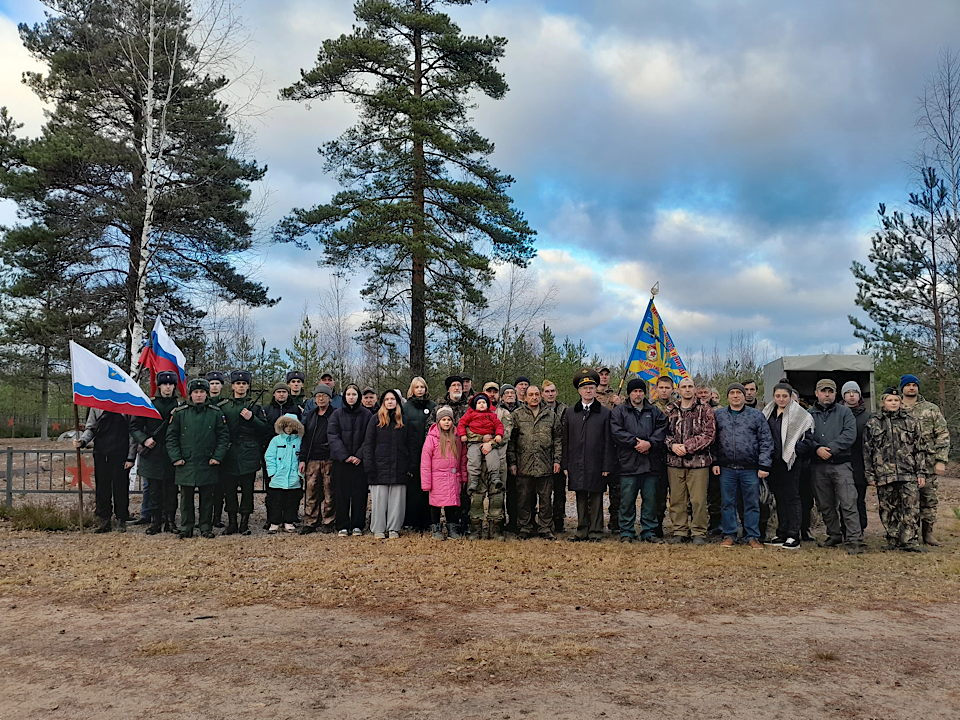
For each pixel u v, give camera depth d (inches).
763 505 392.2
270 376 1135.0
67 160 833.5
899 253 930.1
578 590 265.7
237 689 171.9
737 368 1524.4
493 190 900.6
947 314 925.2
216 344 1148.5
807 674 181.6
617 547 351.9
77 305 975.0
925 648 202.7
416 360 922.1
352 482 401.7
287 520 425.4
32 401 2022.6
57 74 872.9
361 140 886.4
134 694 169.2
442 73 879.7
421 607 243.4
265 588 267.6
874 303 947.3
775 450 368.2
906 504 357.7
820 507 372.2
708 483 388.2
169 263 956.0
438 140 831.7
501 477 381.1
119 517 410.0
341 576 286.5
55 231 883.4
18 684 175.6
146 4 800.9
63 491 456.1
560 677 179.0
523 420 386.9
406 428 396.2
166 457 397.4
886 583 278.8
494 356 1050.7
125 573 290.8
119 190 890.7
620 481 382.3
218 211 904.9
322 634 214.1
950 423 904.9
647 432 374.9
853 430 361.4
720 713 158.1
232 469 398.0
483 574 290.0
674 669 184.5
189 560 317.4
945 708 161.3
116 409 382.9
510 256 889.5
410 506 419.2
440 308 893.2
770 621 229.0
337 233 817.5
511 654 195.0
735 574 292.4
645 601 250.1
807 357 505.7
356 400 404.2
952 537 407.8
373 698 166.6
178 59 814.5
